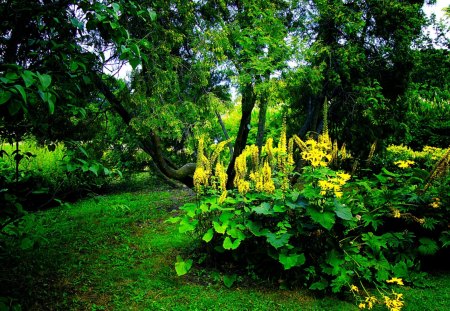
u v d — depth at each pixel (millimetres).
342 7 7547
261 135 8398
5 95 1770
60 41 2744
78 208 7398
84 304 3287
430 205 3922
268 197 3924
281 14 7801
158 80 5816
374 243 3727
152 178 11227
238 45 7148
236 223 3938
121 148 8719
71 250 4746
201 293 3561
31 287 3496
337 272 3438
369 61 8328
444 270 4078
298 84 7031
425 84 10680
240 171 4016
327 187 3420
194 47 6266
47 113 2850
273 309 3285
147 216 6730
